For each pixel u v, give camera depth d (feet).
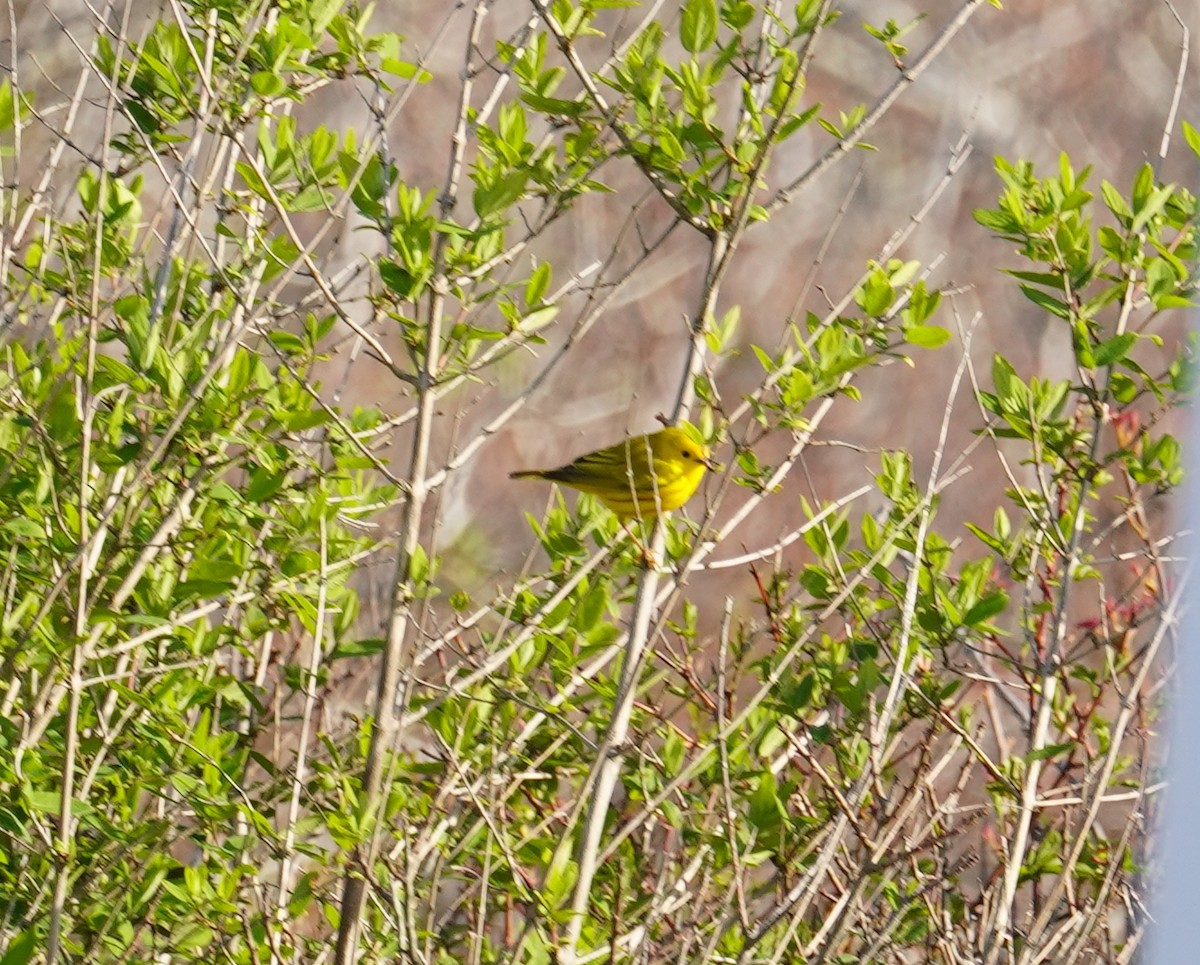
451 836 35.32
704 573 66.08
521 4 80.84
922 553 34.88
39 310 40.50
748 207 34.09
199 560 32.71
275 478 33.12
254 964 28.60
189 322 37.24
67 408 31.50
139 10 62.44
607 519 40.81
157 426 33.50
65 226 36.83
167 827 31.04
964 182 84.17
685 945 30.19
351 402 68.54
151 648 35.42
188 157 34.55
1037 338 81.30
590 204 78.07
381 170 33.99
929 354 77.77
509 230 75.41
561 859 29.14
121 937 31.42
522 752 38.50
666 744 37.83
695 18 35.58
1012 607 56.24
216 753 32.60
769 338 79.20
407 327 33.24
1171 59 89.71
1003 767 37.40
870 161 83.76
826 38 85.51
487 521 69.26
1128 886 34.37
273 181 35.35
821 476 73.82
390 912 30.07
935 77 85.87
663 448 44.52
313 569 34.68
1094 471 35.70
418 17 79.61
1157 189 36.14
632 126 36.04
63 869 27.53
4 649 31.40
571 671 35.78
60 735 33.35
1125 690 42.47
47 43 63.05
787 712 34.73
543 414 72.33
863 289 39.42
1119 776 40.45
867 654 35.58
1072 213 36.76
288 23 33.91
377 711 30.40
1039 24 87.97
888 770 40.22
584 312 35.22
